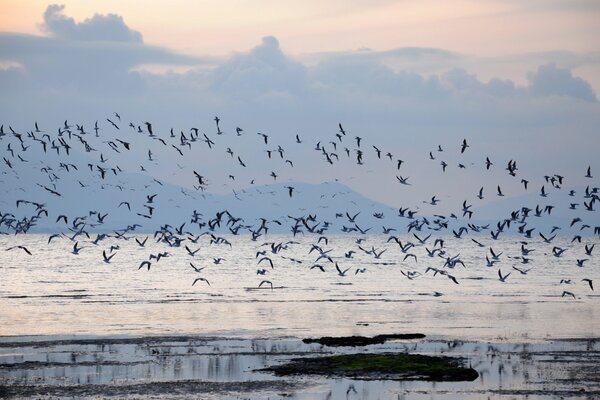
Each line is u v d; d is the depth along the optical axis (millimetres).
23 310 87062
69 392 48125
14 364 56250
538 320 78625
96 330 72375
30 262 178250
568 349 61875
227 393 47938
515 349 61969
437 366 53938
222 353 60688
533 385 49656
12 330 72062
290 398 46812
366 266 167000
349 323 77438
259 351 61594
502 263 175875
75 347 63156
